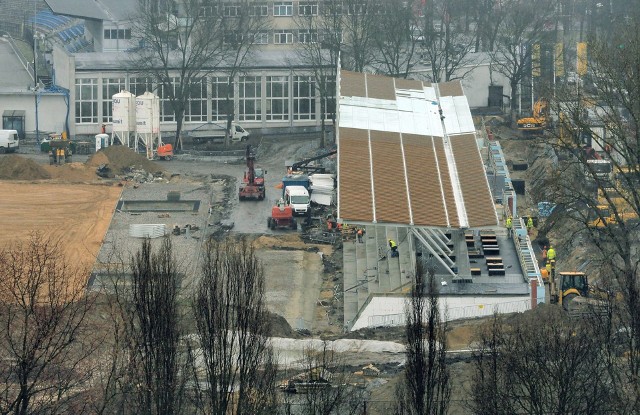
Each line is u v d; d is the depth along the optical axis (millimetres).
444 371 168500
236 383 176875
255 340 173875
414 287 185125
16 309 182000
